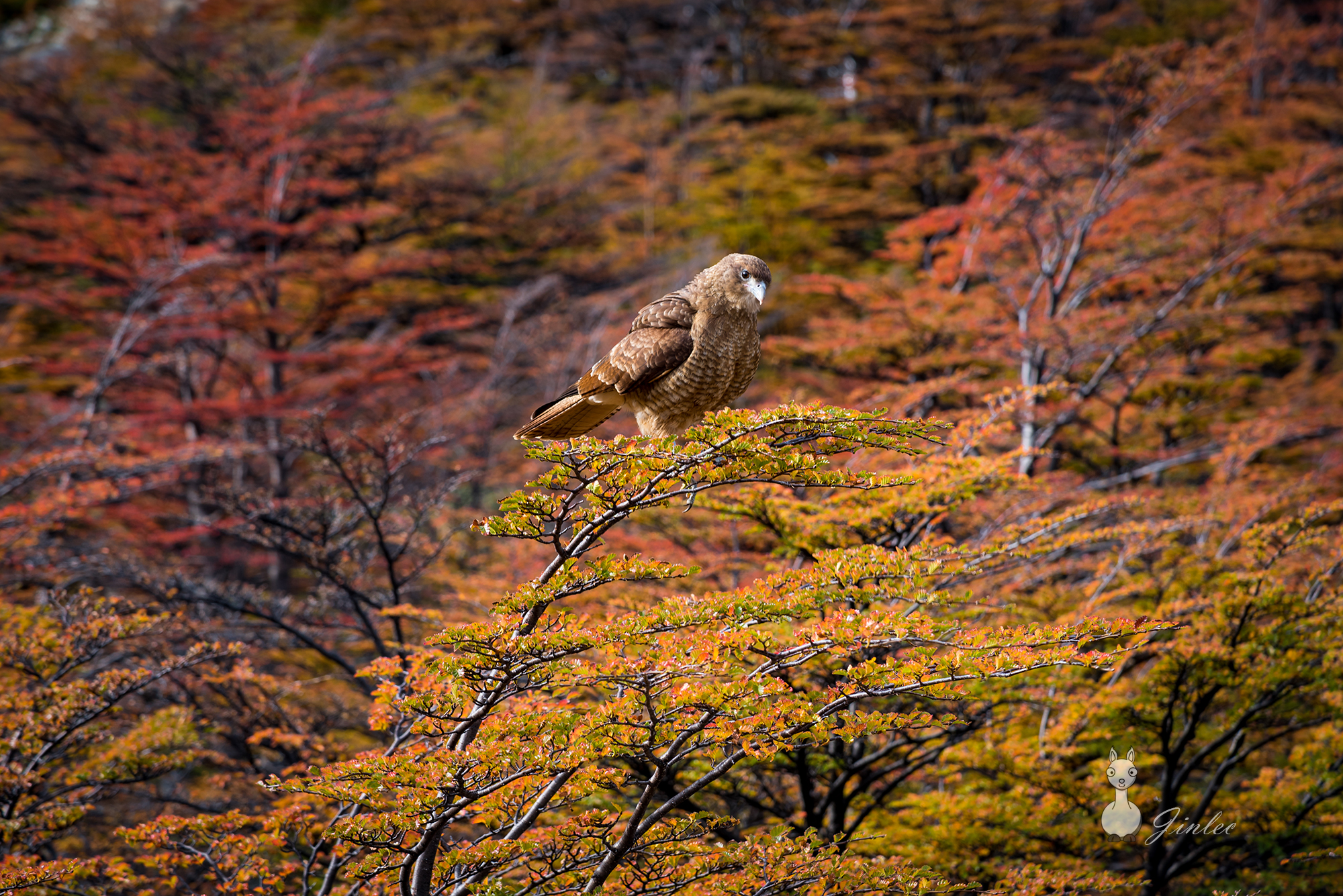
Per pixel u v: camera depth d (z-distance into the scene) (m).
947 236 25.75
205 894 7.72
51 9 37.25
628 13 51.75
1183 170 19.89
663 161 41.50
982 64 43.69
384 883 7.26
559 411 6.69
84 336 22.25
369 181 28.56
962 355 16.59
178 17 35.00
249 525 12.63
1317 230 23.97
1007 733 10.58
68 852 10.57
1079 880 7.98
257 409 19.61
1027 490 11.30
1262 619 9.48
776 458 5.17
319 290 25.94
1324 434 22.20
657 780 5.93
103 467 14.54
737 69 52.94
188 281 22.50
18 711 8.35
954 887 6.57
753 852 6.46
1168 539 11.73
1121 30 42.38
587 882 6.58
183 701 11.70
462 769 5.51
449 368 23.16
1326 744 9.74
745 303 6.08
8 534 12.94
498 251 29.69
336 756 10.03
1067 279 17.56
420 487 14.54
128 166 23.78
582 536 5.50
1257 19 37.94
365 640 14.46
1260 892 9.22
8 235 24.34
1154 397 20.81
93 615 9.22
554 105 42.72
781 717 5.70
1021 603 11.14
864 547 6.49
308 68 28.89
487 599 11.70
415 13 50.09
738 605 5.83
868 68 50.09
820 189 36.72
